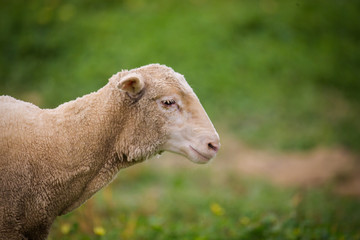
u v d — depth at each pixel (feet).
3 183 16.28
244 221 27.81
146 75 17.97
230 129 55.31
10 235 16.47
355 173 46.83
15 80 59.88
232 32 69.67
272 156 50.98
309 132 55.98
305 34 75.87
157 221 27.48
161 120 17.79
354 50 75.61
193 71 60.80
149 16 70.28
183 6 73.82
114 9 72.69
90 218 26.12
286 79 65.36
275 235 25.32
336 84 68.08
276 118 58.03
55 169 16.90
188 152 17.88
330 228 26.50
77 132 17.26
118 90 17.70
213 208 28.91
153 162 47.29
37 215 16.90
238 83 61.67
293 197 36.58
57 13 70.49
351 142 53.67
